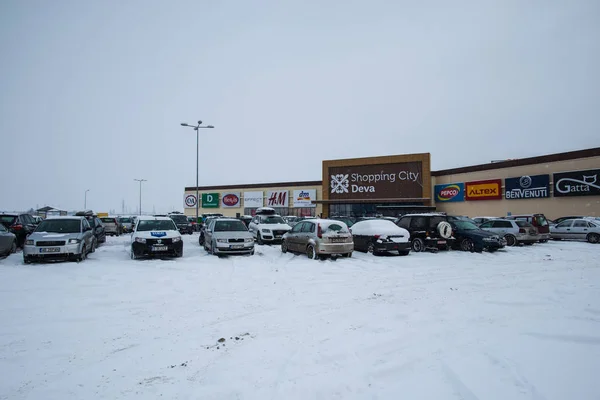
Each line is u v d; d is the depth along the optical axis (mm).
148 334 5184
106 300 7031
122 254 14336
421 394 3365
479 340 4758
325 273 10133
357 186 35125
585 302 6672
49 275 9375
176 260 12414
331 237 12609
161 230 13414
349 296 7406
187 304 6781
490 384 3498
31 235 11695
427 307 6500
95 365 4156
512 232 17906
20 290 7766
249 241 13781
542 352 4285
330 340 4871
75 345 4766
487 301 6883
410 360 4164
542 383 3484
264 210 23375
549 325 5316
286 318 5902
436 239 14977
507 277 9523
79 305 6664
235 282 8828
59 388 3615
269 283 8734
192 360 4273
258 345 4719
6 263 11586
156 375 3893
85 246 12562
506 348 4438
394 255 14227
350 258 13141
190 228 28250
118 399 3391
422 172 32969
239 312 6262
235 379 3758
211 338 5008
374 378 3732
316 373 3873
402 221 16422
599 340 4660
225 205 47156
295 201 42781
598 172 23984
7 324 5590
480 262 12344
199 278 9281
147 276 9453
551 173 26594
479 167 31312
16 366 4133
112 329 5391
